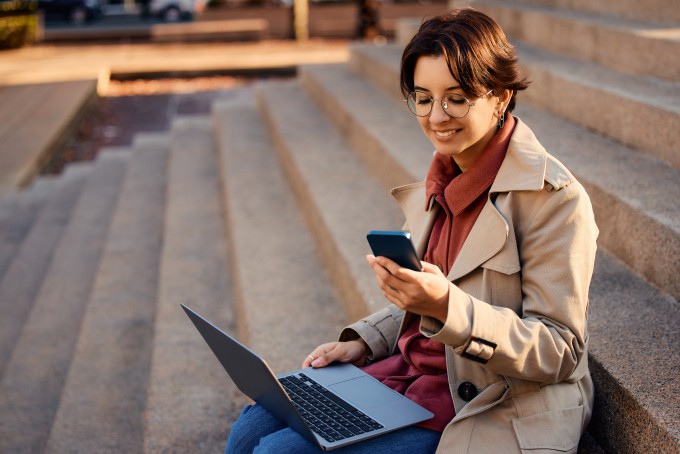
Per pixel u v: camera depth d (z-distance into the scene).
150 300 5.07
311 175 4.88
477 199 1.97
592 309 2.60
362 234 3.89
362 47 7.32
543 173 1.83
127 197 7.00
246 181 5.68
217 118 7.84
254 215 4.97
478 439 1.86
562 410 1.87
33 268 6.22
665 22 4.59
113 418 3.84
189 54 16.44
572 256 1.81
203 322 1.97
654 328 2.44
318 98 6.90
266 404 2.02
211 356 3.94
